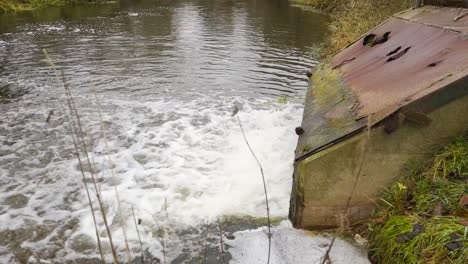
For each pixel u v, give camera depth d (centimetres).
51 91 804
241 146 538
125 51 1165
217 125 621
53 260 333
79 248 346
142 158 513
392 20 588
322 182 324
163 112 682
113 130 605
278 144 539
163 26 1630
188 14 2009
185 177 459
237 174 461
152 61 1049
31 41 1302
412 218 289
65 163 504
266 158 497
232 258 323
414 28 477
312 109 460
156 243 346
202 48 1219
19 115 671
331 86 490
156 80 880
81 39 1337
